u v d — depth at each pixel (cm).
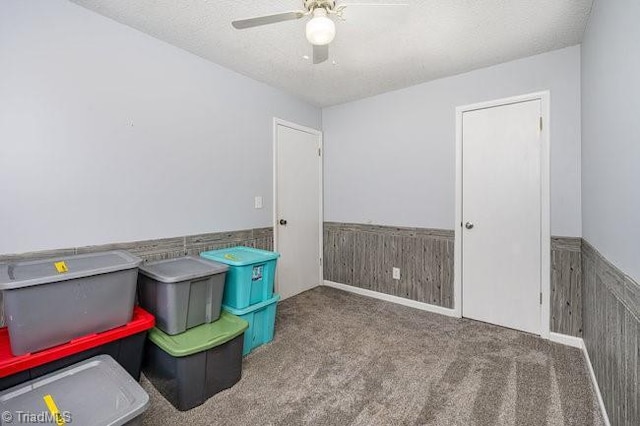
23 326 135
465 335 254
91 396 117
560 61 238
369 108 351
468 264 288
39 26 170
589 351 203
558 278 242
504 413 162
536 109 250
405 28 207
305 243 370
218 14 194
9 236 163
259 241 309
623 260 129
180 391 163
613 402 142
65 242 182
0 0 158
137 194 214
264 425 154
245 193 294
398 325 274
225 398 175
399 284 331
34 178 170
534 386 184
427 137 308
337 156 382
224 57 253
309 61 260
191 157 247
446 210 298
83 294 151
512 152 262
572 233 236
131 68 209
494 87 268
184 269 198
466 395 176
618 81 135
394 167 332
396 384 187
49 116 175
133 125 211
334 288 386
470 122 282
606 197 156
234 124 281
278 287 335
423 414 161
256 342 232
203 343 169
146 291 195
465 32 213
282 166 336
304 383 189
